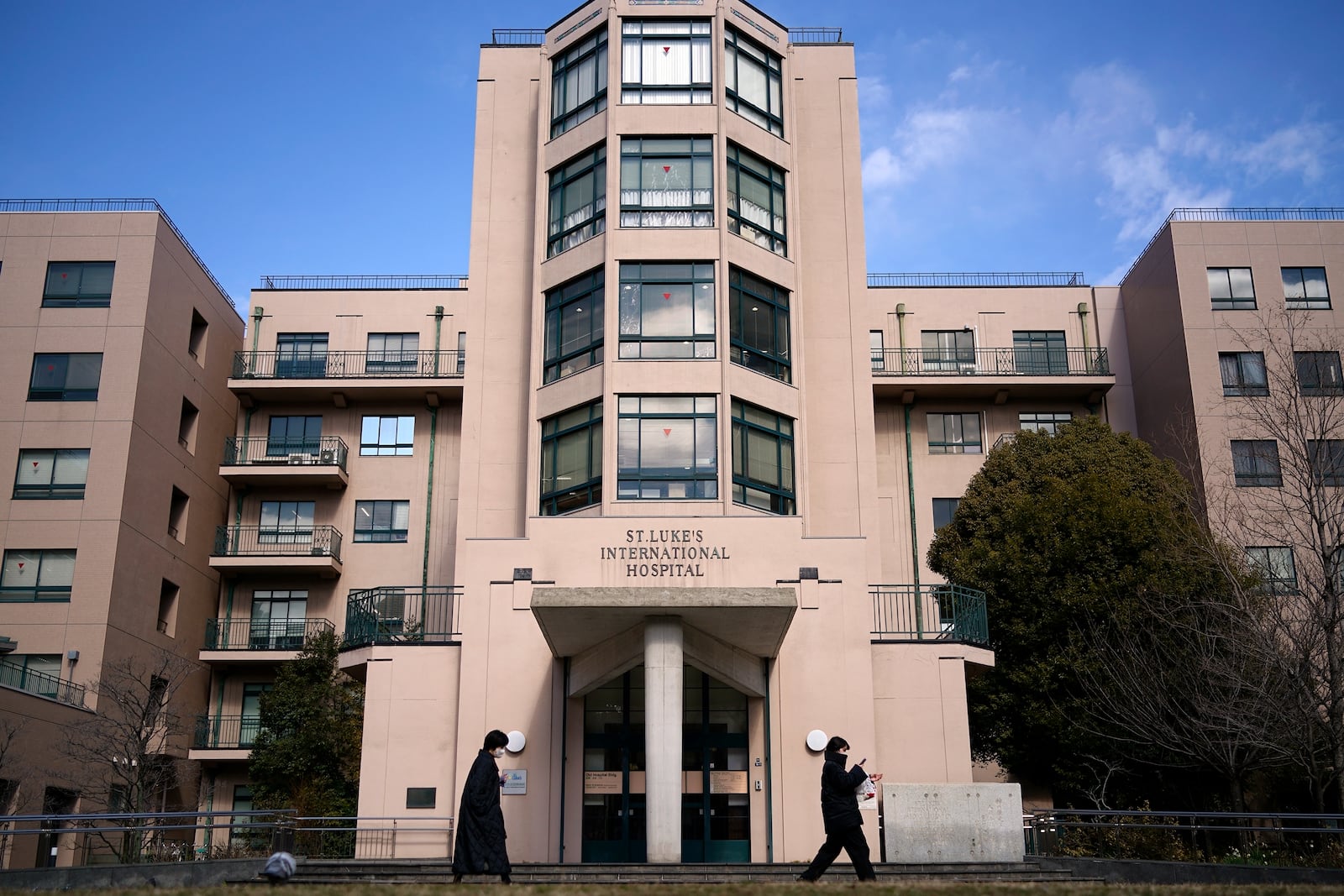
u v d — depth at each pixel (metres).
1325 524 26.56
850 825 13.67
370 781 23.00
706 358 26.81
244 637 39.69
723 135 28.58
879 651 23.91
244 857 21.81
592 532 23.80
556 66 30.91
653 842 19.22
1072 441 33.19
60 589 34.19
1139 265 41.41
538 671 23.03
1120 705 26.70
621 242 27.67
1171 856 20.80
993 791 19.09
